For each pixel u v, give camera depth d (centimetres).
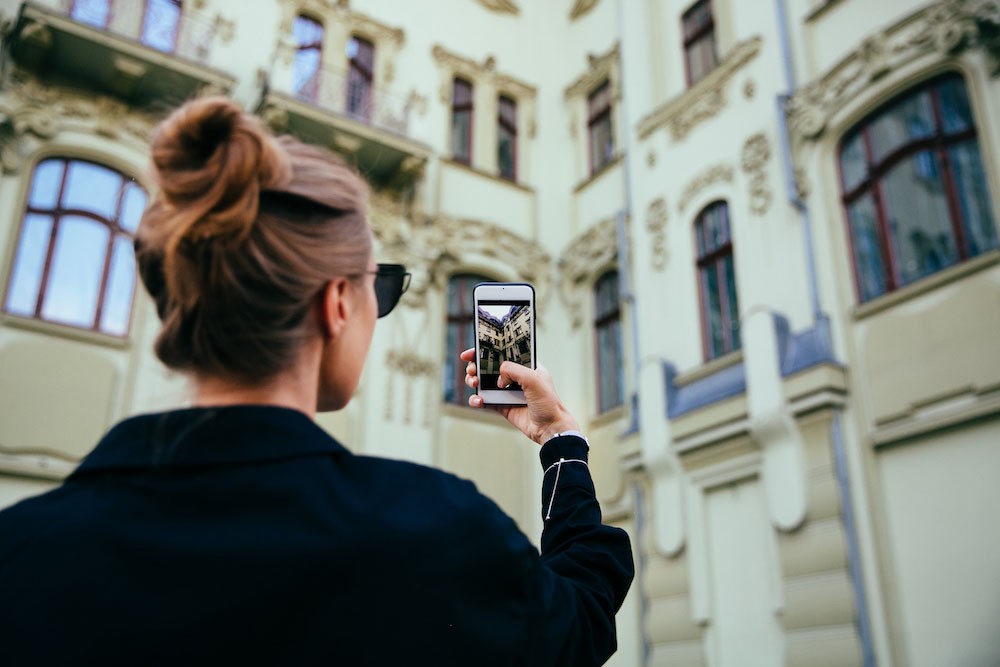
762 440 925
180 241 76
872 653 776
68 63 1028
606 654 84
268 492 69
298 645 64
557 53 1587
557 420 121
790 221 984
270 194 81
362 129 1193
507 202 1394
